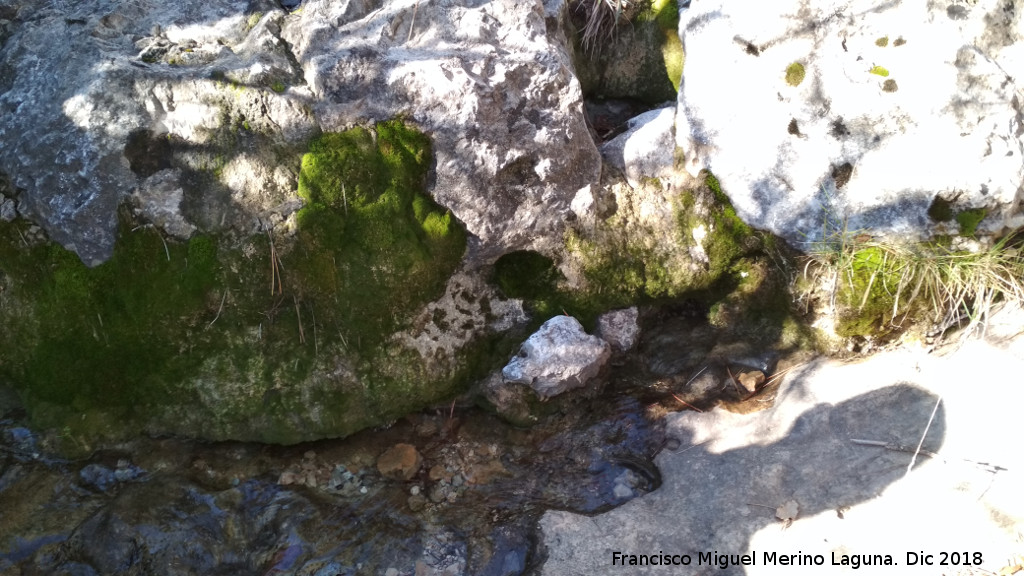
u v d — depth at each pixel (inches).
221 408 111.4
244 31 115.5
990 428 103.4
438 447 117.8
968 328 112.7
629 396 122.3
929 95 111.6
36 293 107.3
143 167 105.3
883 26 114.3
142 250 105.1
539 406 119.6
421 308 115.3
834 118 114.8
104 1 116.2
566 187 118.5
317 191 106.7
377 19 114.7
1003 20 113.6
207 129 105.7
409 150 110.8
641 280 122.0
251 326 109.1
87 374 109.0
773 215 117.6
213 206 106.0
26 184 105.2
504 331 121.3
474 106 109.5
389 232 109.7
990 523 95.3
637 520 105.3
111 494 107.7
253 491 110.3
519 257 120.8
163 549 102.8
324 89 108.3
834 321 117.5
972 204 111.7
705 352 124.7
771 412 114.5
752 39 117.3
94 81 105.0
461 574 102.7
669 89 138.5
